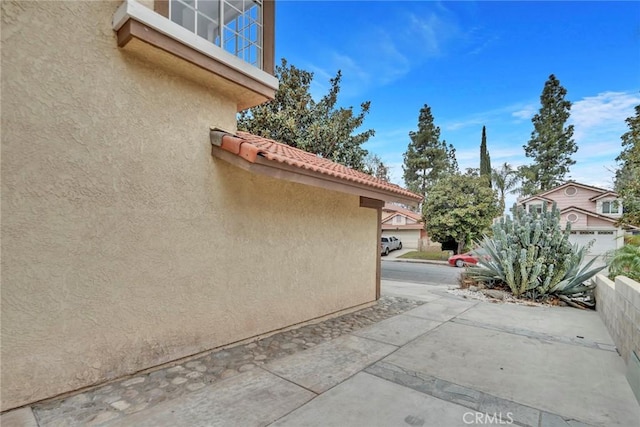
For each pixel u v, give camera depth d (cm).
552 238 840
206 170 435
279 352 448
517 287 864
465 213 2381
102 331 338
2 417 274
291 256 564
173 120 401
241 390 335
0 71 279
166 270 391
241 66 441
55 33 308
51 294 304
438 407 307
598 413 301
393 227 3631
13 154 284
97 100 335
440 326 595
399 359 430
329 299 653
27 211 291
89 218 328
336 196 668
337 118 1666
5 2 283
